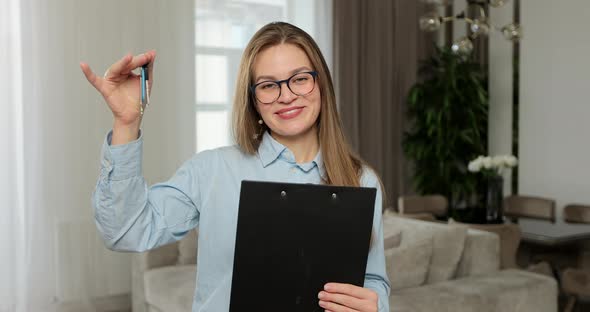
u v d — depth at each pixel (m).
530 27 5.82
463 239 3.07
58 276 4.35
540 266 4.30
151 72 1.09
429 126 6.02
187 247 3.80
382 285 1.29
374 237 1.29
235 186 1.23
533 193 5.83
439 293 2.69
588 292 3.37
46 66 4.29
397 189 6.30
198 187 1.22
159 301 3.32
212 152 1.27
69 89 4.37
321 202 1.04
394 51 6.20
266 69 1.20
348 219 1.05
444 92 5.98
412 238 3.03
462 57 6.07
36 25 4.24
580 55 5.36
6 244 4.14
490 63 6.25
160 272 3.54
